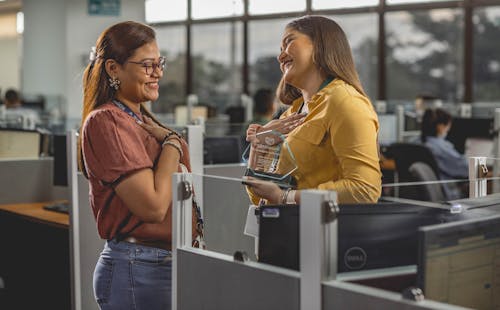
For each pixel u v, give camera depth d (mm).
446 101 9227
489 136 5750
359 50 9891
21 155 4316
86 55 11688
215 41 11648
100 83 2061
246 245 2062
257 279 1505
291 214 1492
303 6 10406
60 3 11766
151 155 2008
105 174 1935
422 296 1239
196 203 1922
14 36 16688
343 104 1857
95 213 2049
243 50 11289
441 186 4461
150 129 2031
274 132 1924
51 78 11828
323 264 1369
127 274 1992
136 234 1982
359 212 1469
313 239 1375
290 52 1976
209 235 2006
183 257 1728
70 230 3115
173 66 12133
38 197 4305
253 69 11227
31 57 11945
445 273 1391
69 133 3094
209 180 1970
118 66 2027
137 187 1906
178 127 3234
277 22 10820
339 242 1449
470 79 9016
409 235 1528
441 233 1376
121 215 1985
